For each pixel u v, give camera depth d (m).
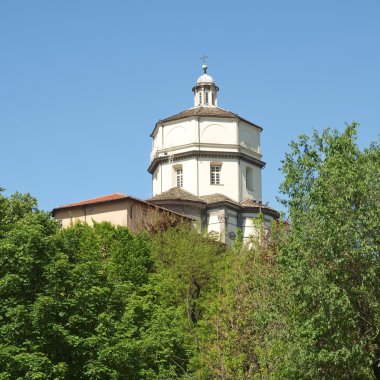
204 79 80.31
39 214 33.16
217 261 48.38
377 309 23.41
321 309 23.45
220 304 34.44
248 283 33.88
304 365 24.94
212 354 30.94
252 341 30.94
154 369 32.84
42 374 25.47
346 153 25.92
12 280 28.39
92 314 29.80
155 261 46.91
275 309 27.22
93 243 44.31
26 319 27.42
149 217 56.88
